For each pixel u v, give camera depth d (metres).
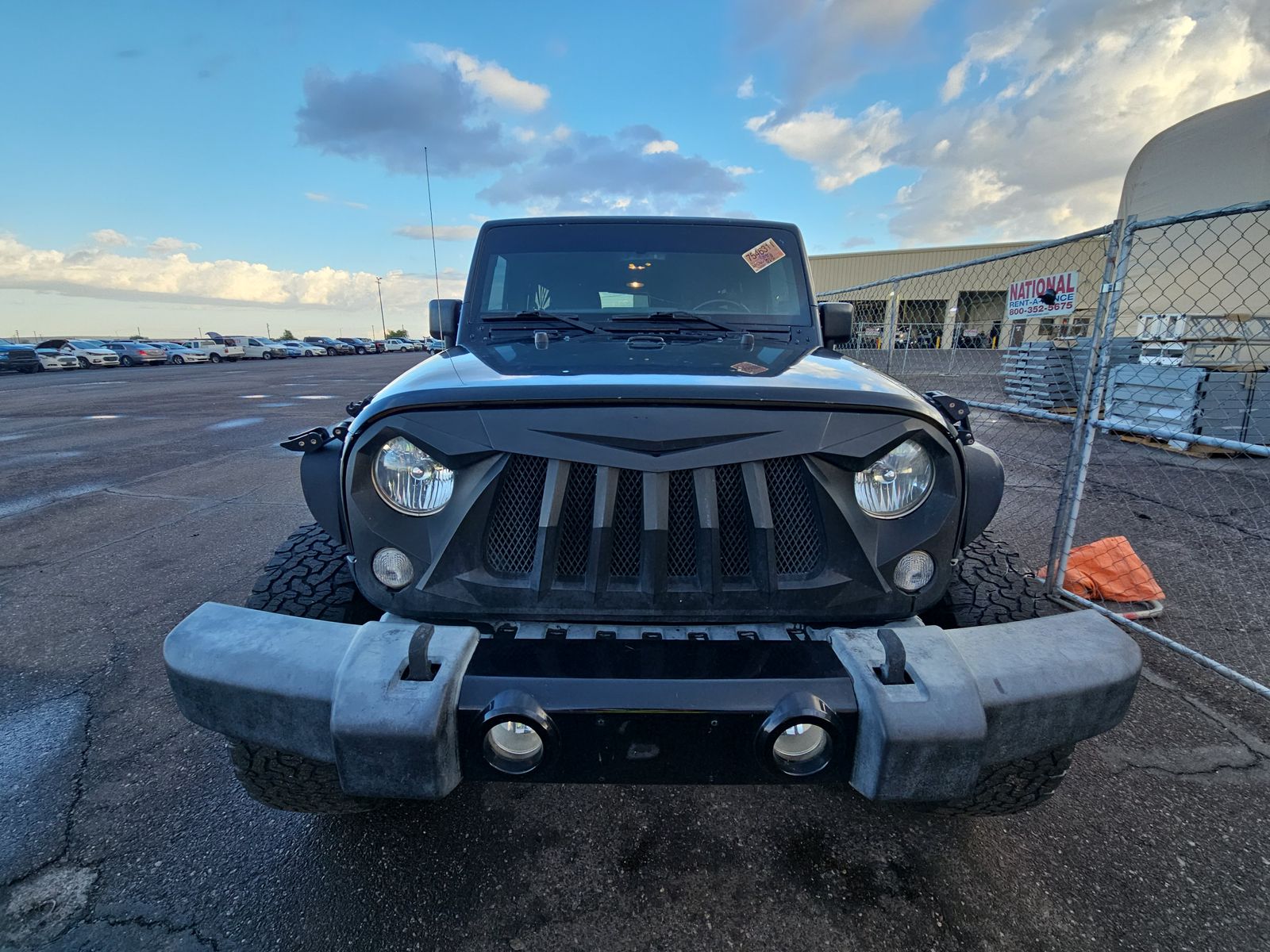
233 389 18.77
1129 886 1.75
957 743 1.31
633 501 1.53
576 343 2.33
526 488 1.54
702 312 2.63
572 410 1.50
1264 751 2.29
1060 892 1.73
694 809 2.07
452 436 1.50
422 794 1.32
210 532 4.84
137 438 9.50
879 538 1.55
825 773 1.41
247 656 1.40
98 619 3.38
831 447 1.51
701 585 1.52
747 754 1.38
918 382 11.80
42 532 4.86
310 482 1.79
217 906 1.70
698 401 1.50
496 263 2.74
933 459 1.59
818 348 2.38
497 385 1.55
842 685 1.39
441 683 1.32
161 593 3.70
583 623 1.56
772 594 1.53
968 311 13.67
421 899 1.73
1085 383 3.27
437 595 1.54
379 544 1.55
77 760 2.27
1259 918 1.64
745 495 1.52
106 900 1.71
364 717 1.29
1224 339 7.22
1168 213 9.95
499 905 1.71
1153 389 7.42
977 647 1.43
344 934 1.62
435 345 3.46
